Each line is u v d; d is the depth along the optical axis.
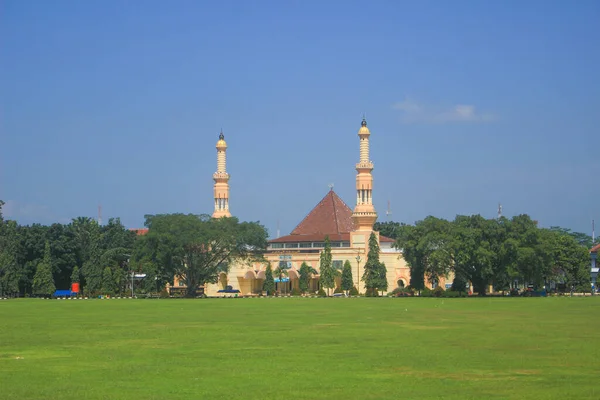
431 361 55.41
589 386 45.50
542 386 45.56
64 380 47.91
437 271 188.25
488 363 54.34
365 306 134.75
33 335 75.94
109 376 49.31
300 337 72.81
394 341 68.69
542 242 178.62
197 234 194.38
